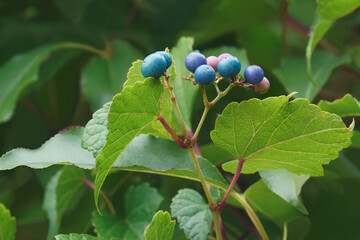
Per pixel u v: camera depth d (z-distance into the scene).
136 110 0.34
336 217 0.50
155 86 0.33
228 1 0.58
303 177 0.38
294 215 0.42
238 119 0.35
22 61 0.55
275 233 0.49
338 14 0.46
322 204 0.50
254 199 0.41
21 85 0.51
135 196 0.44
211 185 0.39
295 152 0.35
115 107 0.33
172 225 0.35
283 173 0.38
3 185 0.58
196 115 0.55
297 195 0.38
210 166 0.38
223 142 0.36
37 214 0.52
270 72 0.54
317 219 0.50
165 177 0.52
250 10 0.59
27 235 0.54
